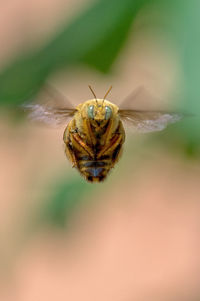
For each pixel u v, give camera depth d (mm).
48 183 379
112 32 357
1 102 358
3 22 381
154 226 569
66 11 360
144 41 357
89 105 359
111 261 596
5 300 380
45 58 358
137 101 369
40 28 361
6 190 402
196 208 529
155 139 360
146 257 597
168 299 546
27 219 377
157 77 360
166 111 359
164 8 354
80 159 361
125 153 367
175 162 356
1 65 359
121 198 373
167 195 374
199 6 352
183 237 563
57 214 374
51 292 548
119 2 355
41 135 394
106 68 362
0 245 375
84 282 578
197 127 344
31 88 359
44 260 385
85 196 373
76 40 358
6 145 390
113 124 359
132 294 574
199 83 347
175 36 353
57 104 366
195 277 557
